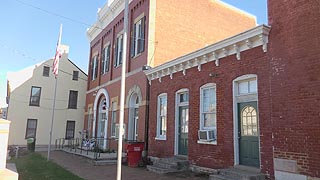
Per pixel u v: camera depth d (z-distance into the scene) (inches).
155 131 603.5
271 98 345.4
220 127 426.9
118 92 805.2
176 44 703.7
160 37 681.6
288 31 332.2
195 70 499.2
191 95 502.6
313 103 296.4
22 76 1202.0
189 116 500.4
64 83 1267.2
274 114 338.0
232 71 417.7
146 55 665.0
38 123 1194.6
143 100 657.6
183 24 726.5
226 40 416.2
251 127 384.2
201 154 459.2
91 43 1133.7
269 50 358.0
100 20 999.6
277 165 327.6
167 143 558.9
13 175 357.1
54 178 411.5
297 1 325.7
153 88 629.0
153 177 425.1
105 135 853.8
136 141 638.5
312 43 305.0
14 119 1159.0
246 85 401.4
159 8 692.7
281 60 337.4
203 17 769.6
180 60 521.7
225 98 424.8
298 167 303.9
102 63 976.3
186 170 473.4
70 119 1254.3
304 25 314.8
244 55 399.9
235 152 395.5
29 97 1198.3
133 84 713.6
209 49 451.8
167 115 567.8
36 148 1085.8
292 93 319.0
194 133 482.3
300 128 306.2
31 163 583.2
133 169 516.1
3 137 389.1
